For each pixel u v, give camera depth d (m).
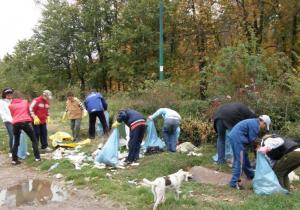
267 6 24.25
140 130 10.82
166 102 14.23
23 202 8.23
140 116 10.92
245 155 8.83
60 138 14.31
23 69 44.62
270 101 11.79
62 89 38.31
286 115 11.51
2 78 40.59
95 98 14.27
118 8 36.22
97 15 37.22
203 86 14.70
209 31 26.27
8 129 12.48
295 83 11.82
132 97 16.77
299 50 23.81
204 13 25.89
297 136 10.75
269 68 13.17
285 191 7.97
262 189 8.05
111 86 37.97
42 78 40.84
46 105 12.98
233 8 25.02
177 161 10.52
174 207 7.35
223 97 12.32
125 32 30.42
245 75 12.66
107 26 37.22
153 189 7.35
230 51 12.91
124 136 12.58
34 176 10.32
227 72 12.80
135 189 8.43
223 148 10.20
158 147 11.92
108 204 7.88
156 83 16.05
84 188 9.02
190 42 27.67
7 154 13.27
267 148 8.09
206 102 13.44
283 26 24.36
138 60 30.72
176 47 29.59
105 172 9.99
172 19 28.70
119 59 31.03
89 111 14.20
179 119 11.58
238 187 8.52
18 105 11.59
